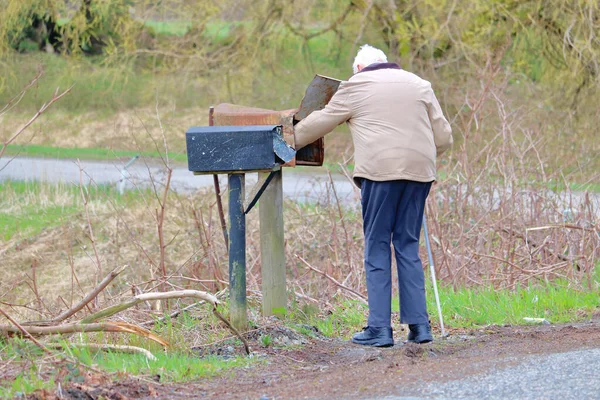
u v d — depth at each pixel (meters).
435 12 48.94
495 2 48.06
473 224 25.30
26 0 50.59
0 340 15.45
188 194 37.00
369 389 12.59
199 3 52.78
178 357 15.64
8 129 65.69
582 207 25.09
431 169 16.27
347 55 56.69
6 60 54.28
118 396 12.59
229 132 16.08
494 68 35.53
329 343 17.30
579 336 16.45
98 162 57.50
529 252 23.45
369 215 16.45
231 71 54.94
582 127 36.62
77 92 67.12
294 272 24.81
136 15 52.91
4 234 36.78
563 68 49.31
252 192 16.72
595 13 47.03
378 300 16.59
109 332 16.97
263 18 54.19
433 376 13.08
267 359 15.72
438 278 23.59
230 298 17.19
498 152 26.22
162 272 21.36
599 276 23.42
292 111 17.36
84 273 30.92
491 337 17.33
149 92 57.44
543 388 11.91
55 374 13.40
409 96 16.17
